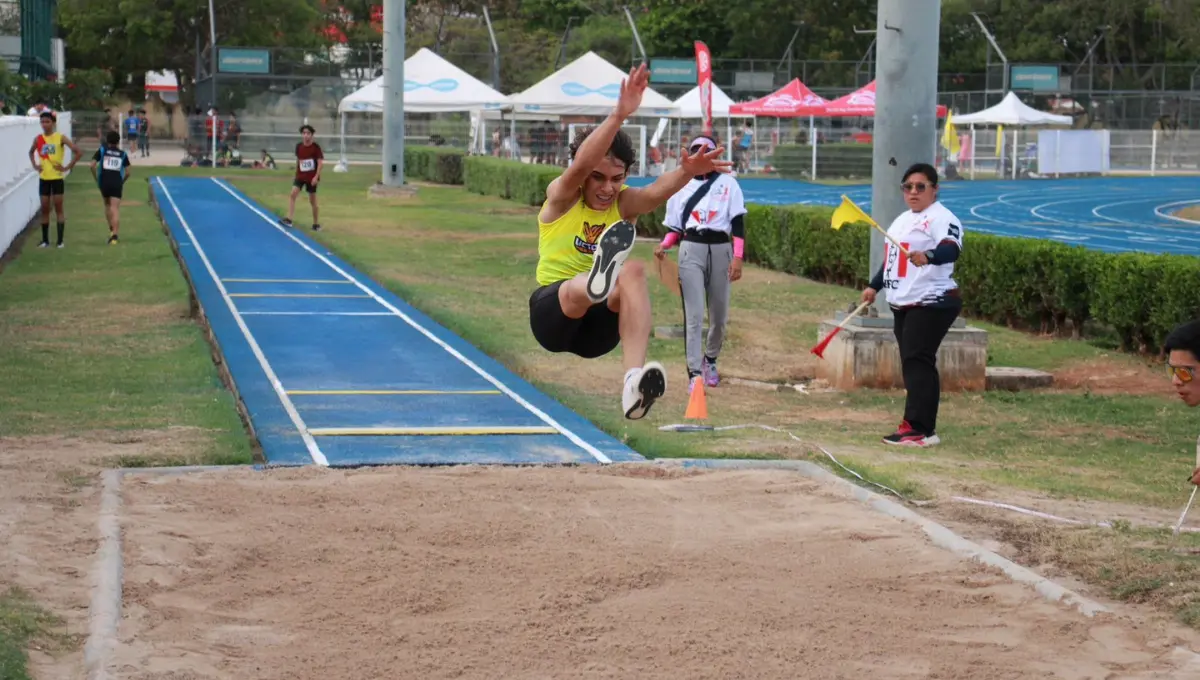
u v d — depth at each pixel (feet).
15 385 34.47
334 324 45.88
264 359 38.88
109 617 17.51
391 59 112.27
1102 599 19.75
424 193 122.01
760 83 194.59
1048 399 38.78
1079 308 48.52
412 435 29.68
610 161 17.69
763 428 32.27
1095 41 216.33
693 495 25.08
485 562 20.31
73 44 219.41
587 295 16.66
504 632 17.39
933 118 39.17
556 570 19.95
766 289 61.26
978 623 18.37
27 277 56.95
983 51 221.87
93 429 29.37
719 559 20.83
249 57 179.32
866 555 21.40
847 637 17.58
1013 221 103.30
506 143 162.81
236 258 64.95
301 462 26.78
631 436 30.60
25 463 25.89
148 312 48.14
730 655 16.76
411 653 16.65
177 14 218.59
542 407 33.37
